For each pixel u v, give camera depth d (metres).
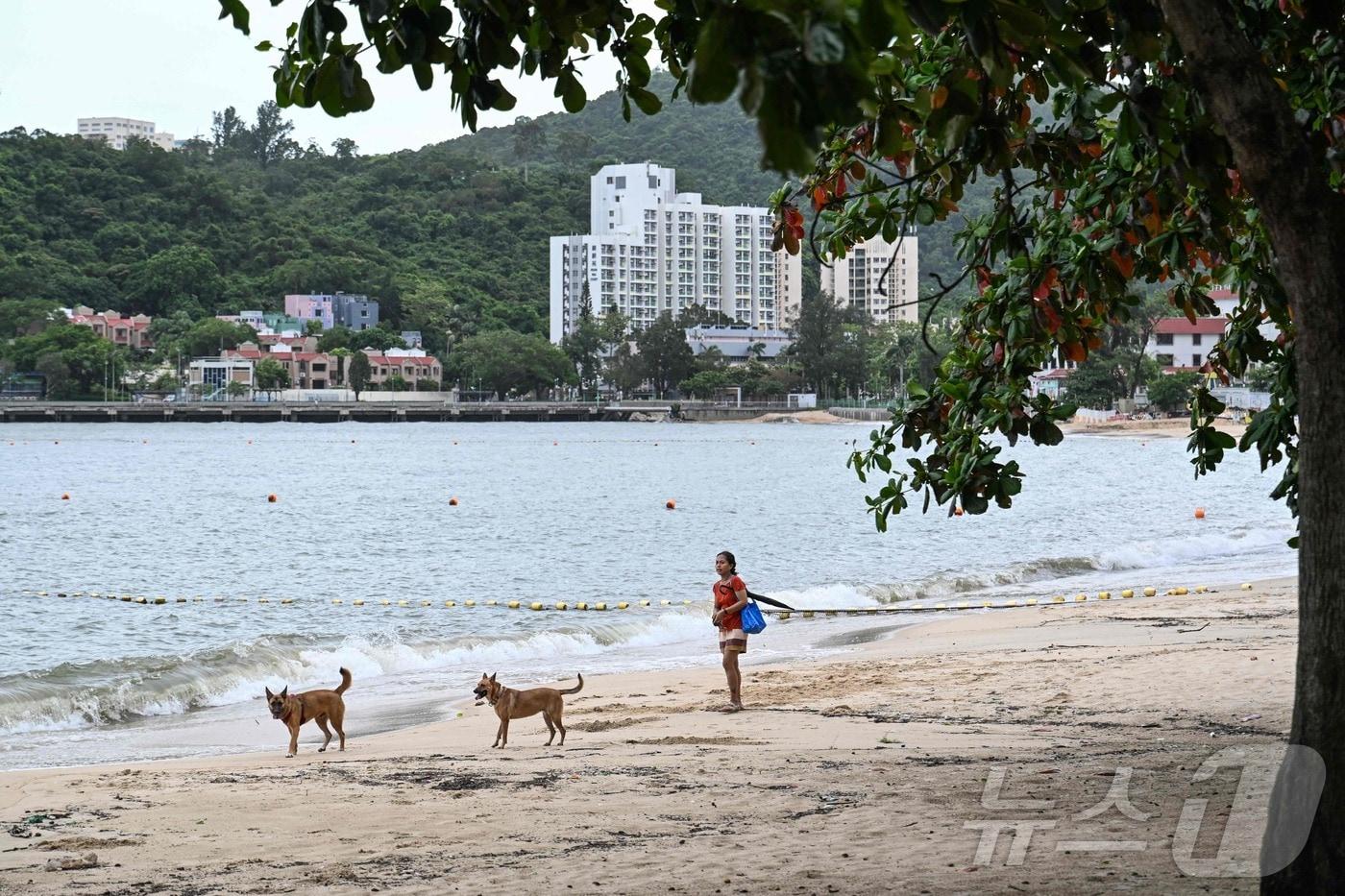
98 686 20.02
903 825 9.20
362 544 50.03
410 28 5.70
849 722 14.70
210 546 49.12
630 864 8.39
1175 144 6.60
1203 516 57.50
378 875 8.41
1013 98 8.28
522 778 12.09
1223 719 13.40
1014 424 9.30
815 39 2.99
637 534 53.41
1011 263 9.34
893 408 10.34
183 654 23.88
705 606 32.38
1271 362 10.44
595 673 21.73
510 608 33.12
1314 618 5.79
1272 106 5.57
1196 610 25.09
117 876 8.61
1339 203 5.63
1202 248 9.18
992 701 15.71
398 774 12.65
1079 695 15.67
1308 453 5.79
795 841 8.84
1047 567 37.12
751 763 12.28
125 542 50.88
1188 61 5.66
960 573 38.59
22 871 8.79
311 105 6.09
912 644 23.05
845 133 9.72
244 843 9.62
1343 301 5.65
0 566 42.84
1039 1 4.66
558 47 6.81
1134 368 168.50
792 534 53.22
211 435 169.25
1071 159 9.00
